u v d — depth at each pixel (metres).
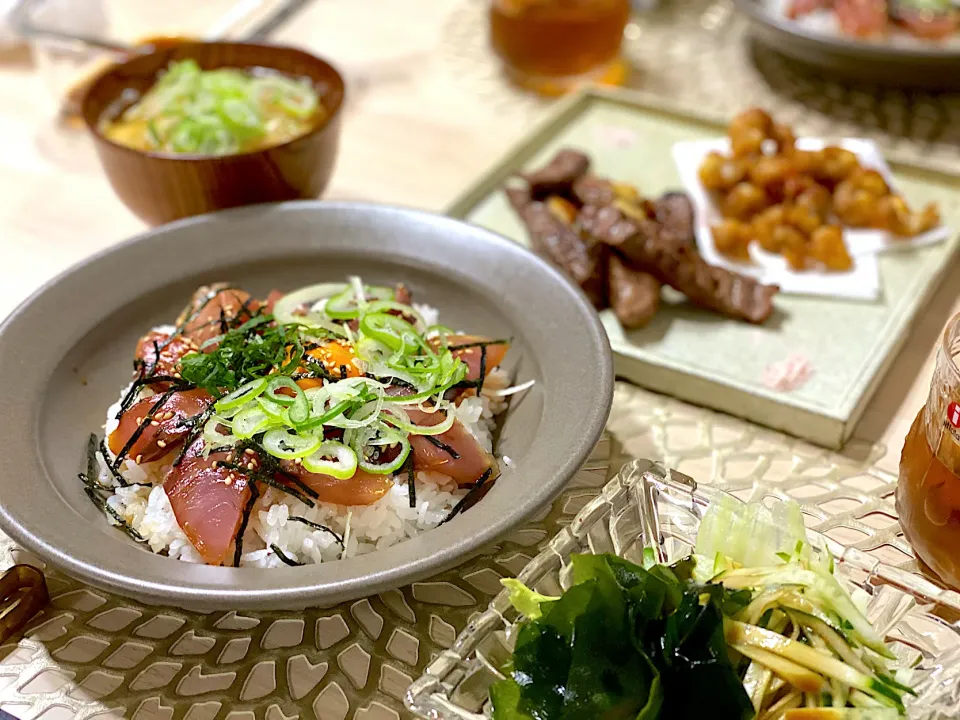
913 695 0.28
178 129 0.47
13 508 0.31
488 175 0.53
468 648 0.29
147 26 0.65
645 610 0.29
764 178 0.50
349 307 0.40
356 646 0.32
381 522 0.34
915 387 0.42
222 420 0.35
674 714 0.27
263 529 0.34
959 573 0.31
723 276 0.45
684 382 0.41
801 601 0.30
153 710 0.31
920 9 0.64
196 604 0.28
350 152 0.57
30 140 0.59
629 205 0.48
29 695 0.31
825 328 0.44
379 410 0.35
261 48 0.51
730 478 0.38
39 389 0.36
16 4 0.60
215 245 0.42
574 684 0.27
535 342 0.38
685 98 0.63
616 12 0.60
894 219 0.48
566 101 0.59
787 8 0.67
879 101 0.61
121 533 0.33
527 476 0.32
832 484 0.37
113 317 0.40
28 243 0.51
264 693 0.31
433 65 0.66
